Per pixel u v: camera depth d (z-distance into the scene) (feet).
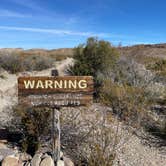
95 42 11.21
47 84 4.66
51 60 25.34
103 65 10.82
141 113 7.63
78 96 4.67
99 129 6.22
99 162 4.78
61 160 4.72
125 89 8.24
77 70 11.07
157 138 6.78
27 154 5.19
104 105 8.14
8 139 5.75
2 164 4.71
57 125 4.70
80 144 5.59
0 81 14.03
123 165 5.32
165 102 8.91
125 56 11.98
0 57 19.92
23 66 20.77
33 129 5.36
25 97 4.66
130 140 6.39
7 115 6.84
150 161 5.71
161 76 11.10
